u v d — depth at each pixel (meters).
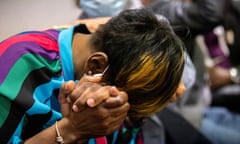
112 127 0.89
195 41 1.76
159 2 1.60
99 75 0.91
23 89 0.91
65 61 0.99
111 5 1.46
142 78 0.89
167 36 0.93
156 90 0.92
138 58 0.88
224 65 2.37
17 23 1.22
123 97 0.87
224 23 2.21
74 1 1.37
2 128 0.89
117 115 0.88
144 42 0.90
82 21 1.23
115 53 0.90
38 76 0.94
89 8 1.45
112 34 0.92
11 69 0.90
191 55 1.75
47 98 0.96
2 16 1.22
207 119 2.06
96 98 0.85
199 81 1.83
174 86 0.94
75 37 1.03
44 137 0.90
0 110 0.89
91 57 0.92
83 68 0.97
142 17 0.95
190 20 1.58
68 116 0.89
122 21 0.95
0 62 0.91
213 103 2.26
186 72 1.44
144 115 0.99
